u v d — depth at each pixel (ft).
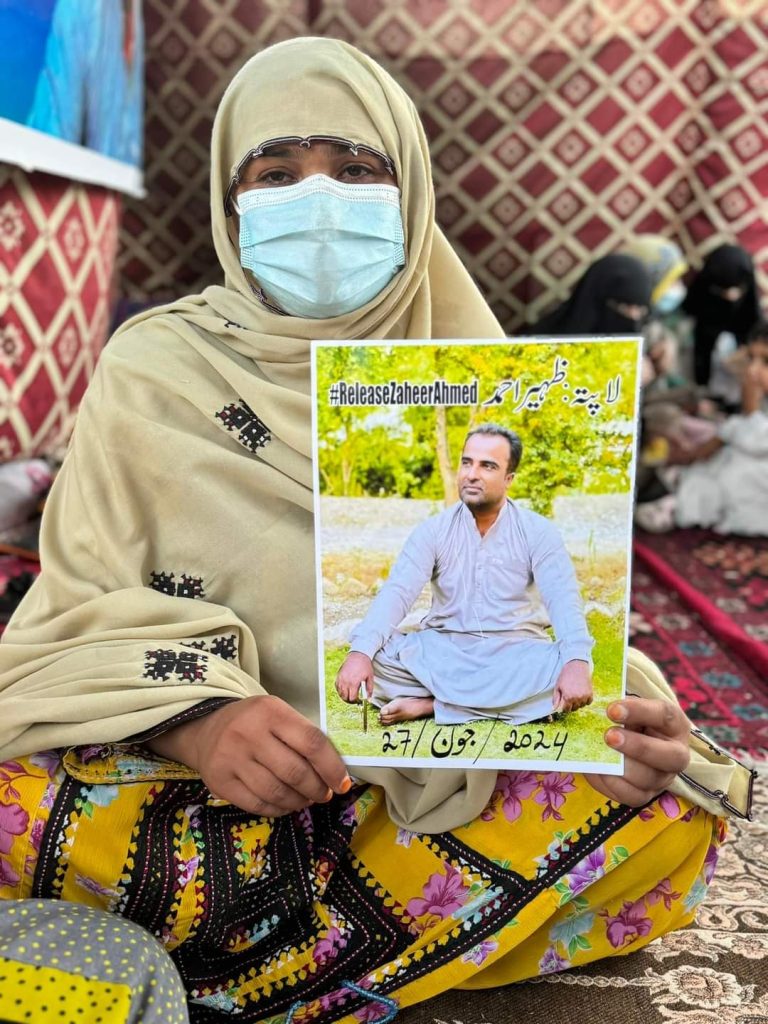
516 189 12.66
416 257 3.64
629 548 2.72
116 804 2.80
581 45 12.10
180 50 12.10
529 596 2.77
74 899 2.81
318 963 3.05
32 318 8.49
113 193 10.23
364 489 2.76
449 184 12.68
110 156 9.98
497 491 2.72
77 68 8.66
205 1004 3.01
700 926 3.81
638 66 12.13
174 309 3.78
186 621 3.20
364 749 2.86
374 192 3.45
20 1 7.33
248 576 3.35
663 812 3.01
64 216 8.89
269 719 2.77
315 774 2.78
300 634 3.35
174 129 12.35
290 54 3.54
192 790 2.92
